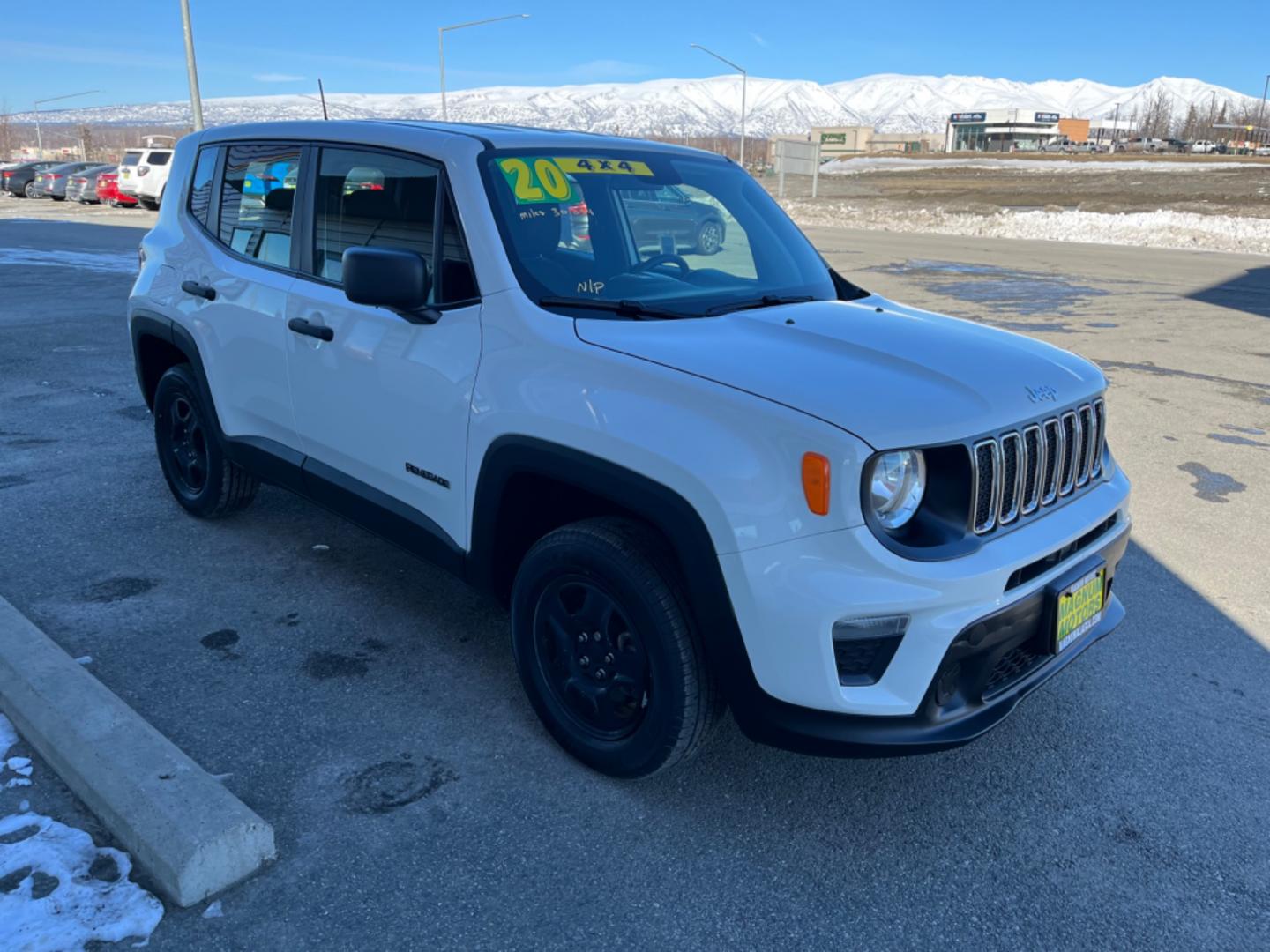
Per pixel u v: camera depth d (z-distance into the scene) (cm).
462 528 328
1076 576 286
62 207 3488
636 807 292
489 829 279
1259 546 513
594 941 241
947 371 280
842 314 333
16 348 924
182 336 452
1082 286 1598
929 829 288
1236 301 1431
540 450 290
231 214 437
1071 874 271
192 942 233
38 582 422
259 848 256
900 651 249
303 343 381
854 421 245
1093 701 360
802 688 252
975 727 262
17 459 587
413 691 349
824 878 266
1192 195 3891
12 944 226
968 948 244
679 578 274
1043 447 278
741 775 310
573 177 348
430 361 327
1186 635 414
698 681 273
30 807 272
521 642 318
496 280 312
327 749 313
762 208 412
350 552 466
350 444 370
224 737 317
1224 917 257
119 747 279
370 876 258
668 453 260
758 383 261
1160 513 557
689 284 344
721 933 246
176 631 385
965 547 254
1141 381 893
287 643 380
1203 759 326
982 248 2373
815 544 244
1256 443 702
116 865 253
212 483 469
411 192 345
